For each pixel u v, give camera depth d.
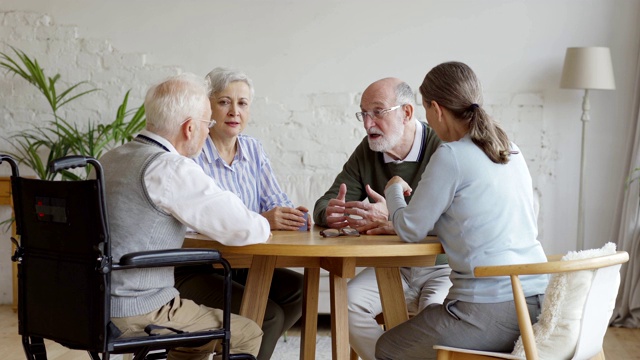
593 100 5.34
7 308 5.46
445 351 2.44
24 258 2.38
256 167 3.41
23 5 5.50
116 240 2.32
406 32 5.43
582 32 5.34
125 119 5.50
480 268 2.26
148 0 5.49
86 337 2.22
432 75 2.60
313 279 3.11
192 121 2.50
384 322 3.12
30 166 5.30
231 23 5.48
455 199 2.47
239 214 2.41
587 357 2.37
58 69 5.52
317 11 5.45
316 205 3.29
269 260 2.85
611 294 2.38
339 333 2.82
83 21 5.50
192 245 2.58
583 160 5.22
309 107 5.48
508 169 2.50
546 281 2.48
